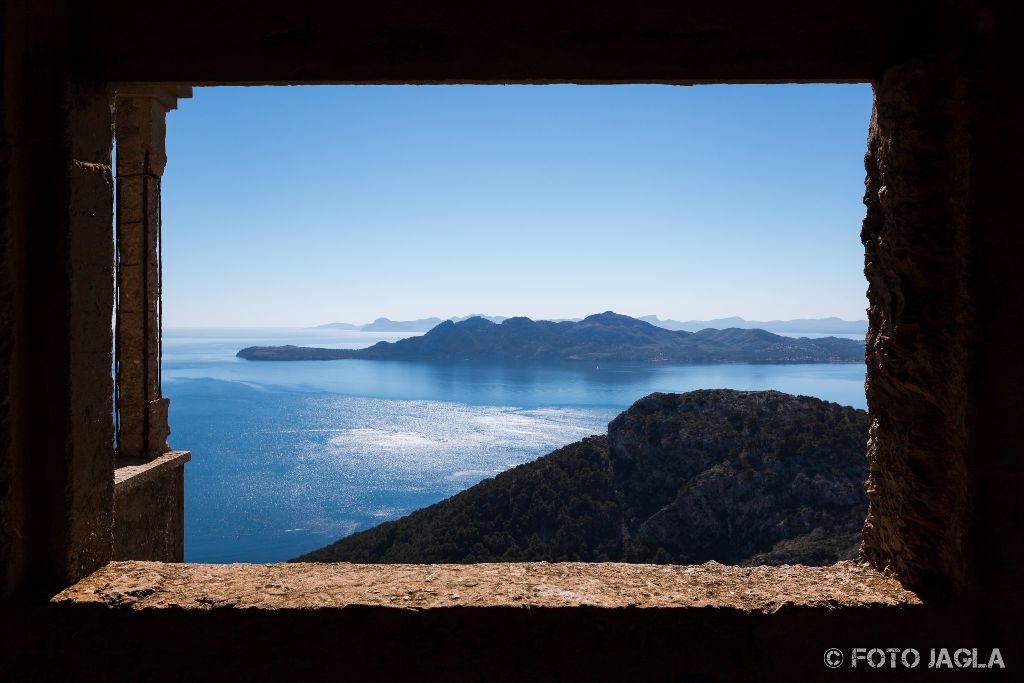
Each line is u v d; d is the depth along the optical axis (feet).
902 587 4.05
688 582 4.17
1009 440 3.69
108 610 3.84
